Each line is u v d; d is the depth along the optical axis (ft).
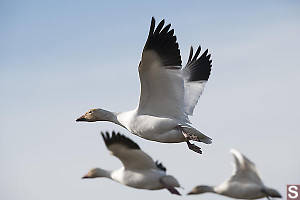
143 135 50.55
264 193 54.19
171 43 48.26
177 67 48.70
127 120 51.06
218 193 55.62
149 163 52.26
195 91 58.59
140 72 48.37
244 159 54.19
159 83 49.06
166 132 49.88
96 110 54.29
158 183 52.44
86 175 56.59
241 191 54.34
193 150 50.06
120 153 51.44
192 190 57.31
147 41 47.29
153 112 50.29
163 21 47.78
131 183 52.80
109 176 56.29
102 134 50.55
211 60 60.34
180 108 49.85
